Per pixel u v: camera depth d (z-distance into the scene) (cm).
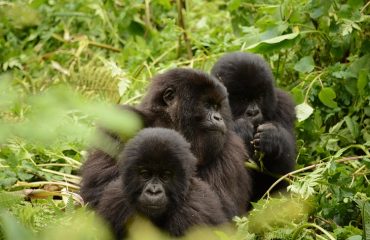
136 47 2336
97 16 2489
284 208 1345
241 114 1683
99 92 2036
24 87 2166
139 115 1453
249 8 2234
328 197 1527
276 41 1895
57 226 1043
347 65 1930
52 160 1702
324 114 1919
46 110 602
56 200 1438
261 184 1686
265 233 1286
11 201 891
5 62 2356
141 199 1213
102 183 1389
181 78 1473
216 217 1267
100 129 1372
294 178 1567
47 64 2403
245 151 1571
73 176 1622
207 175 1451
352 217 1446
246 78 1666
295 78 2070
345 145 1805
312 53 2042
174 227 1227
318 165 1534
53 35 2478
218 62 1738
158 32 2473
